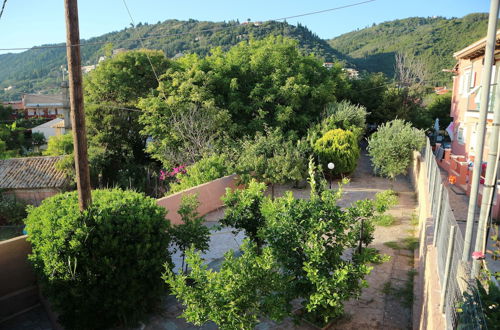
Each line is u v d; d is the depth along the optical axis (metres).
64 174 22.88
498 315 3.60
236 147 18.12
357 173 19.98
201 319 5.09
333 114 22.73
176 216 11.85
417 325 5.88
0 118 62.88
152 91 24.27
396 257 8.86
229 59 24.98
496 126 5.45
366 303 6.96
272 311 5.21
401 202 13.77
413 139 15.17
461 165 16.02
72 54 6.95
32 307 8.06
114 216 7.03
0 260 7.50
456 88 23.27
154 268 7.10
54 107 85.62
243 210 8.59
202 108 20.75
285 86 22.31
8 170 23.23
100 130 26.94
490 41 5.44
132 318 6.97
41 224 7.21
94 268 6.62
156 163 28.20
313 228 6.01
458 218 12.02
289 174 15.31
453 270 4.51
